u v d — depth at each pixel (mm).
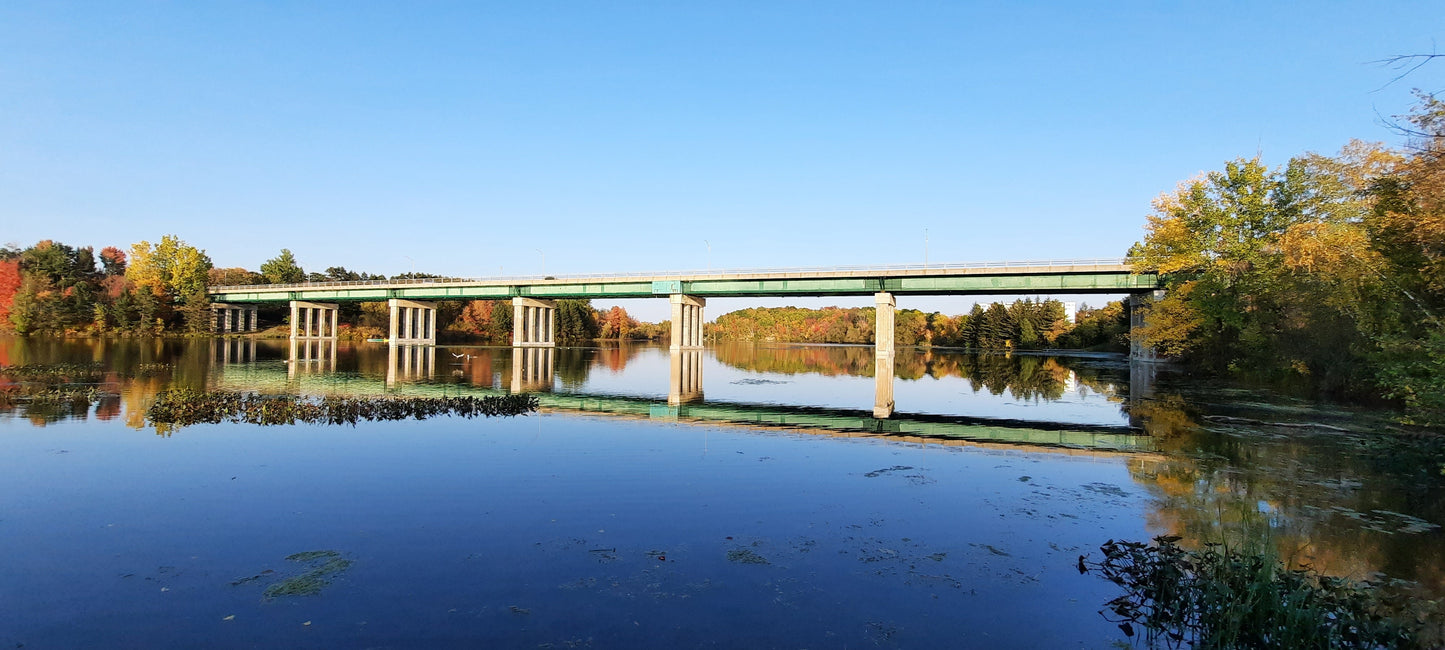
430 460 19891
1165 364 70062
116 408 29531
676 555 12109
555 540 12805
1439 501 16312
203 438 23031
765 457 21094
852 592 10570
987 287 72938
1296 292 36875
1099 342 136500
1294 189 45500
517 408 32469
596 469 18969
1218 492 17125
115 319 109938
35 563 11430
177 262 122312
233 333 129375
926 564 11820
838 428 28484
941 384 53781
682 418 31312
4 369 46531
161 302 115938
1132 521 14586
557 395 41875
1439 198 20469
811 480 17984
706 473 18641
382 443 22609
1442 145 19859
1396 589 11008
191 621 9344
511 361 77312
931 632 9258
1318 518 14930
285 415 27859
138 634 8977
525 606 9898
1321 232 37594
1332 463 20844
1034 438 25891
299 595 10211
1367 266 25688
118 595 10180
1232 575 10359
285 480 17219
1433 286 22359
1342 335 33344
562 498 15789
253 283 153500
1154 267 56156
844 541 13000
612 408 35188
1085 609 10055
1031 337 144500
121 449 20875
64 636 8930
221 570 11172
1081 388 48875
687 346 104188
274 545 12383
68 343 86438
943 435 26656
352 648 8617
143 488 16266
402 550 12180
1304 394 39375
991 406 37969
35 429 24234
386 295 111688
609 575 11109
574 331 167375
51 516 14000
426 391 40750
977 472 19266
